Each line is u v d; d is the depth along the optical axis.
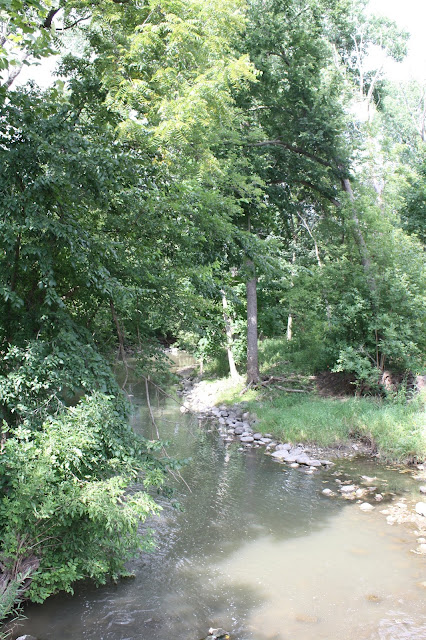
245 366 23.86
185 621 5.61
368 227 17.44
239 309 23.08
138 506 5.95
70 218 6.75
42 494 5.48
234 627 5.50
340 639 5.27
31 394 6.28
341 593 6.21
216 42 11.34
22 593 5.84
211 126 11.54
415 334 15.73
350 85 20.06
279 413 15.81
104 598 6.12
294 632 5.39
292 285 19.34
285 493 9.89
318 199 22.22
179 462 6.96
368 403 14.90
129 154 7.65
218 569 6.87
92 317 8.35
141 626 5.51
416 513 8.74
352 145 18.67
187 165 9.62
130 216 7.79
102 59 10.35
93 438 5.99
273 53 18.23
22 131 6.47
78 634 5.34
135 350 8.55
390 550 7.35
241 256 11.67
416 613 5.74
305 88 17.70
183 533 8.05
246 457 12.62
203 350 23.64
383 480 10.59
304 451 12.89
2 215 6.12
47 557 5.85
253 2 17.73
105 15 10.37
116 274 7.80
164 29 10.29
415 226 22.53
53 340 6.52
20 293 7.18
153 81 10.43
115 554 6.48
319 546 7.53
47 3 7.44
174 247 8.70
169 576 6.69
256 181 15.57
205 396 20.89
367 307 15.98
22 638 5.23
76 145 6.66
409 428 12.52
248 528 8.22
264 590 6.32
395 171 22.83
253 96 18.27
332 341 17.83
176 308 8.54
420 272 16.42
